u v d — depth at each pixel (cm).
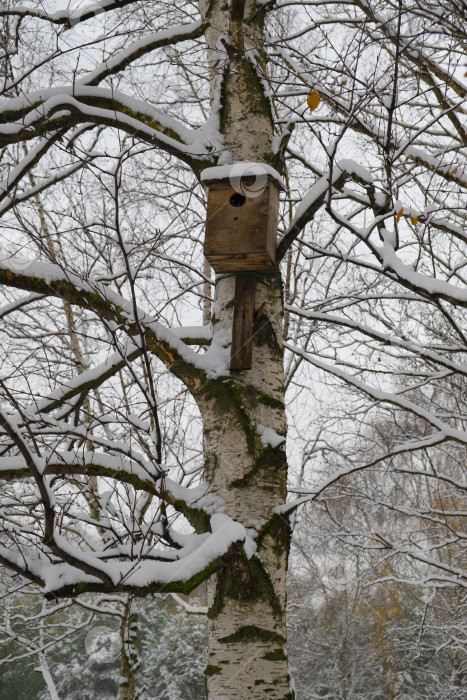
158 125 407
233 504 349
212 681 330
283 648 335
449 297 333
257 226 371
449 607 1067
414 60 436
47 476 352
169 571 288
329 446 816
